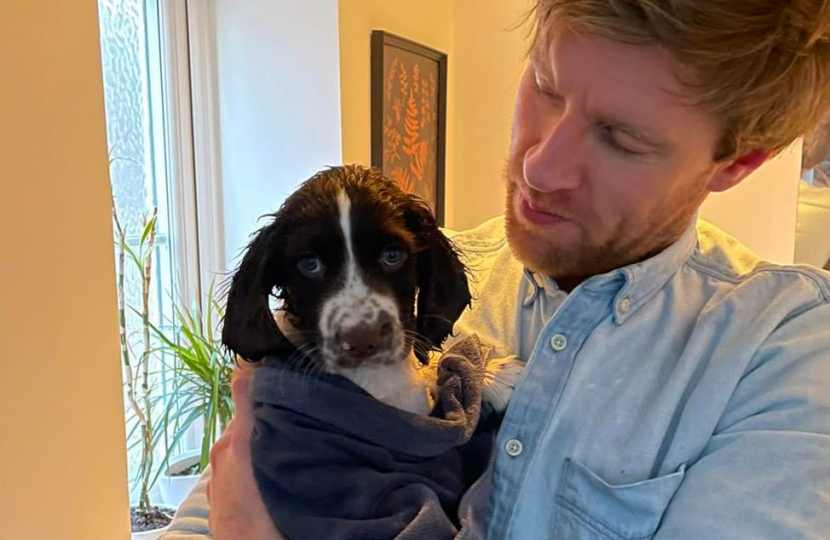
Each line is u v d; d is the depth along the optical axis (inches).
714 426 32.1
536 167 33.7
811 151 86.5
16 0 39.0
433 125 106.9
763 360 32.6
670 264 37.0
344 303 36.9
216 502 37.2
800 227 89.4
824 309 33.8
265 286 39.0
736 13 28.7
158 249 93.0
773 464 29.2
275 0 87.0
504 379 38.2
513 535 34.4
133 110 88.1
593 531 32.5
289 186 90.5
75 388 45.3
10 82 38.8
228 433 40.8
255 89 90.1
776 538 27.7
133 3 87.0
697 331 34.6
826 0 30.0
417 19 102.2
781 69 30.7
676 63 29.9
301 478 34.2
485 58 111.1
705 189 35.6
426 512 32.6
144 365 81.8
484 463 36.1
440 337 40.4
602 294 36.4
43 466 42.8
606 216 34.2
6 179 38.9
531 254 36.8
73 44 43.6
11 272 39.6
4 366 39.4
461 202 116.2
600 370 35.2
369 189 39.0
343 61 86.0
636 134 31.8
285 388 36.2
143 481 80.1
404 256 38.7
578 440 34.1
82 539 46.6
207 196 94.0
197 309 91.3
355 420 34.9
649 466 32.4
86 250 45.7
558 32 32.3
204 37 90.5
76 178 44.4
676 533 29.4
